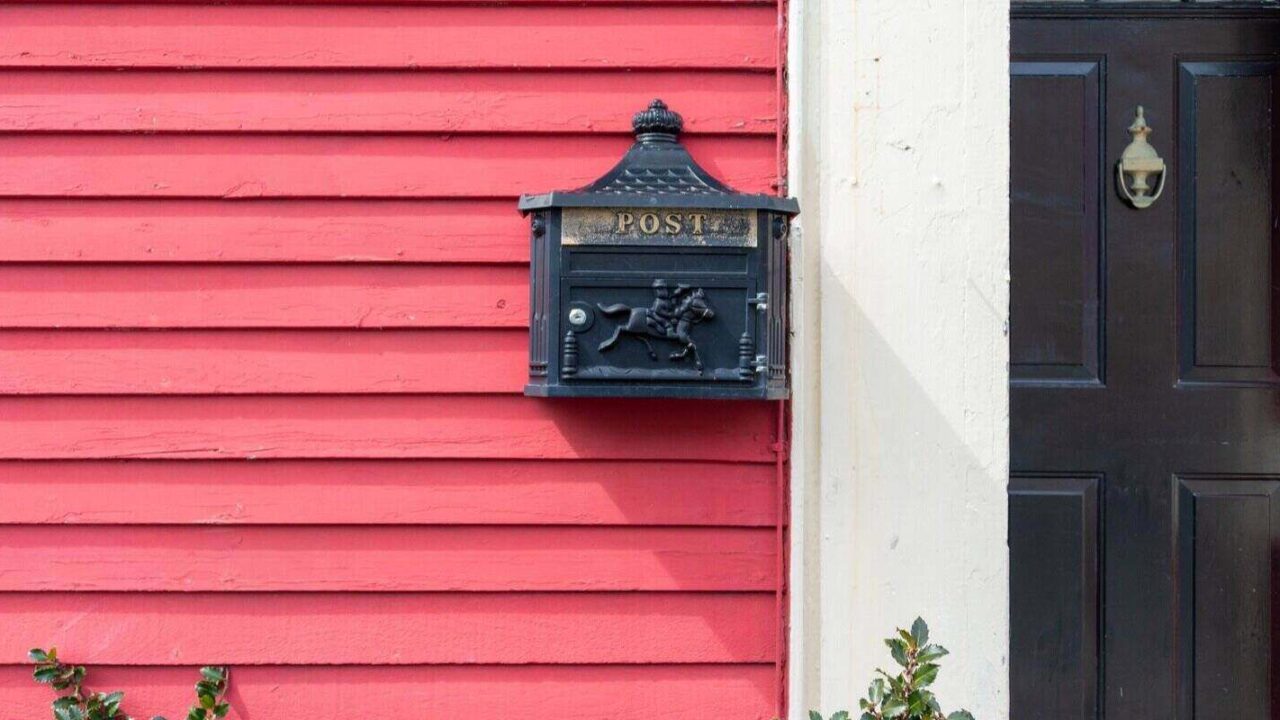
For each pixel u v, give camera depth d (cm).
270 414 233
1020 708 251
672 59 235
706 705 232
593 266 210
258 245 234
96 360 233
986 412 228
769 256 213
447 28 236
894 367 229
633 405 233
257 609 233
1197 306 253
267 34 236
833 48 230
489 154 235
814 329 229
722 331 211
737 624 232
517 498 233
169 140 235
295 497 233
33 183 233
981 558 227
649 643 232
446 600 233
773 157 235
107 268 234
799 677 228
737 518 232
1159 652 251
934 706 204
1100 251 253
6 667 232
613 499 233
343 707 233
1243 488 252
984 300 228
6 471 232
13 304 232
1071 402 252
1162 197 253
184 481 233
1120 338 252
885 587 228
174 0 236
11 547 232
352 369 233
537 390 212
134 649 232
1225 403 252
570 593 233
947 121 229
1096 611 251
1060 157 254
